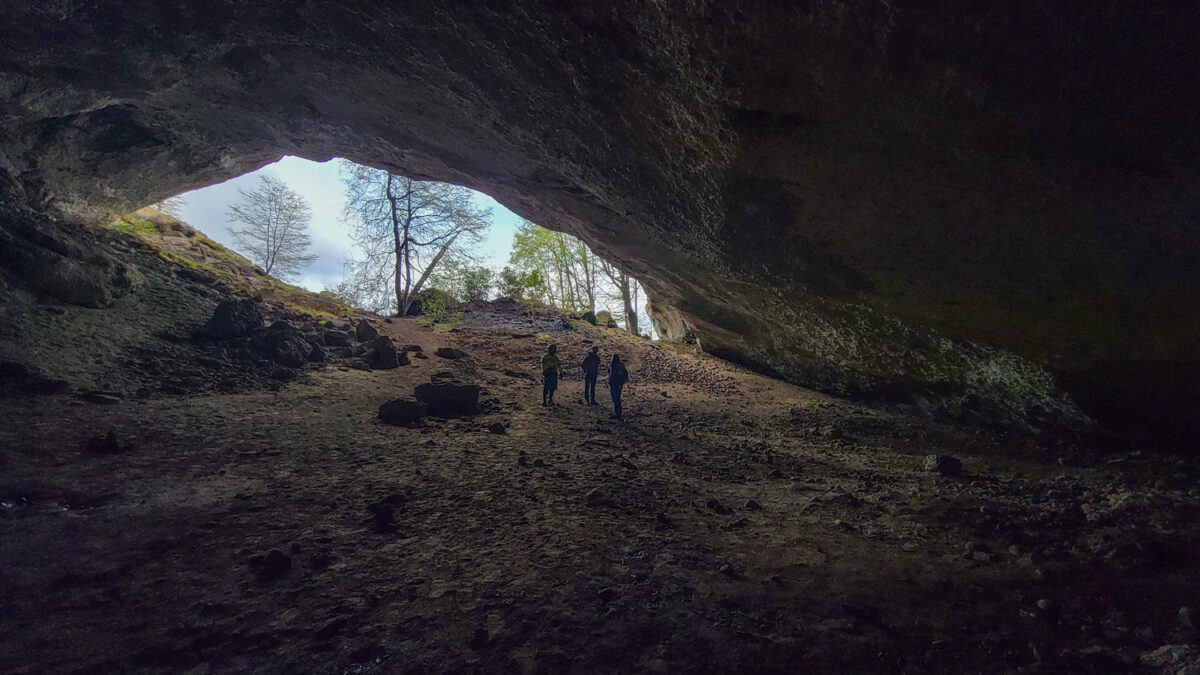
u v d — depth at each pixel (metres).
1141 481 6.12
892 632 2.89
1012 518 4.97
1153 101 3.38
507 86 6.45
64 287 8.70
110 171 10.82
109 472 4.49
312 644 2.48
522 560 3.52
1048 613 3.11
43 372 6.45
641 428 9.30
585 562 3.54
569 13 4.84
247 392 8.05
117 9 6.26
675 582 3.34
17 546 3.14
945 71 3.89
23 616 2.51
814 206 6.40
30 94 8.02
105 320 8.82
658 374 15.53
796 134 5.27
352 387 9.56
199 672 2.24
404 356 12.38
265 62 7.29
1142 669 2.58
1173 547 4.07
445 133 8.46
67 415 5.61
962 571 3.75
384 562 3.38
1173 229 4.26
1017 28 3.35
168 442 5.45
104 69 7.59
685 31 4.56
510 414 9.32
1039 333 6.62
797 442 8.97
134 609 2.66
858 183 5.62
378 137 9.38
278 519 3.94
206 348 9.26
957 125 4.32
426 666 2.38
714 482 6.05
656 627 2.81
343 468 5.36
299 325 12.52
